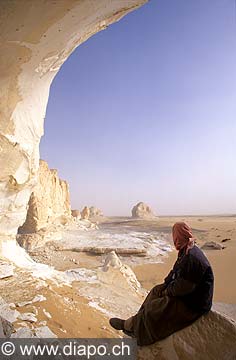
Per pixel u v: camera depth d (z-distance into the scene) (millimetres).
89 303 4754
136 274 12789
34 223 17547
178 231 3209
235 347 2791
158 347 2947
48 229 18172
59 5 3453
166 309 2982
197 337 2893
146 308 3143
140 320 3123
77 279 6395
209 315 3039
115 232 26109
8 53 4199
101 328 3736
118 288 6797
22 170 5844
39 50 4500
